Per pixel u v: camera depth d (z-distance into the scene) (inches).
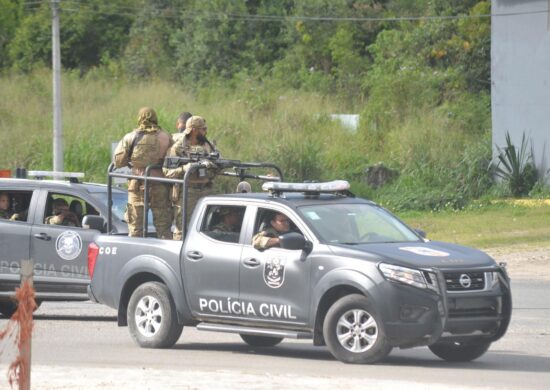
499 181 3607.3
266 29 5408.5
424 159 3782.0
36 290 1539.1
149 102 4429.1
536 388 943.7
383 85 4286.4
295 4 5423.2
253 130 4030.5
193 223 1232.8
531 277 2047.2
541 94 3518.7
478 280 1091.3
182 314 1222.9
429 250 1117.1
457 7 4891.7
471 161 3663.9
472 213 3253.0
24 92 4566.9
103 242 1300.4
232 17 5329.7
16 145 3941.9
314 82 4822.8
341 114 4377.5
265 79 4781.0
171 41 5374.0
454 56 4626.0
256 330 1163.9
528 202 3376.0
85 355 1175.6
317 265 1112.2
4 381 962.1
